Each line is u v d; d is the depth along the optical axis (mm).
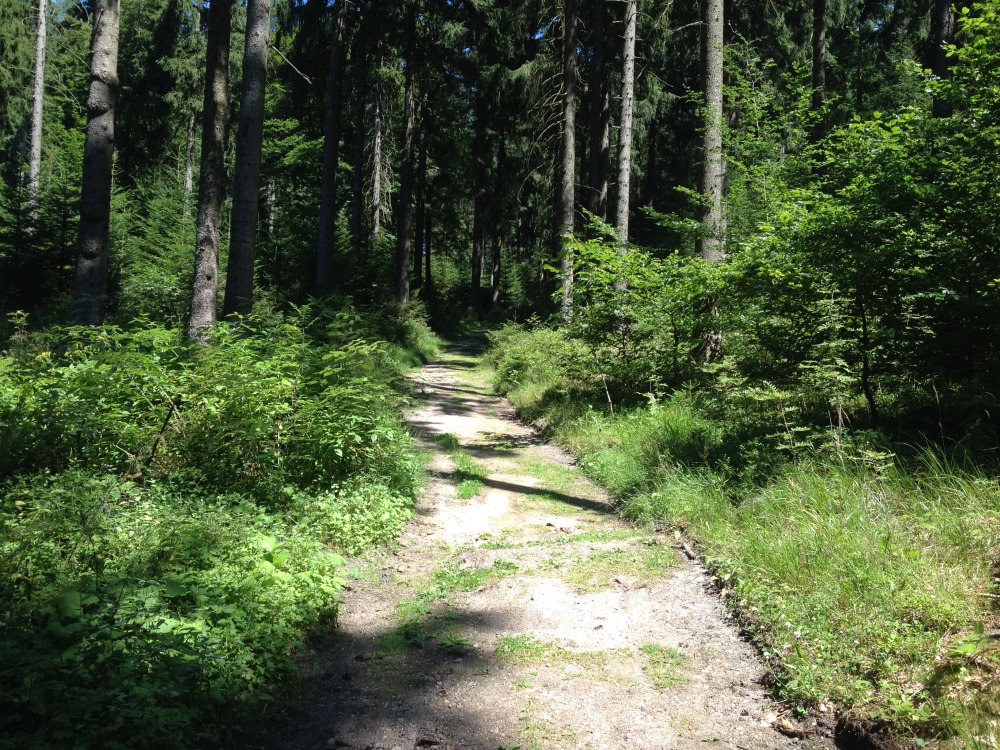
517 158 30453
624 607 5039
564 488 8570
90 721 2963
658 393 10836
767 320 8477
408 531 6719
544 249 33625
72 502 5090
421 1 25203
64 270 16406
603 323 12367
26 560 4211
